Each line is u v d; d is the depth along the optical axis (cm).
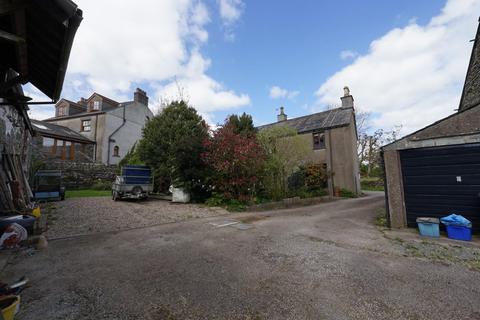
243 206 930
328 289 284
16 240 421
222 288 285
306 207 1053
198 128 1361
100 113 1973
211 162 1015
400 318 226
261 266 356
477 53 740
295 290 281
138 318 222
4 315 183
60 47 281
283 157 1173
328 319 224
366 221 727
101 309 235
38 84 397
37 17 241
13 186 624
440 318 227
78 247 436
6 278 302
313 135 1778
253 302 254
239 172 993
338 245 469
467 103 870
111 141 2003
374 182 2581
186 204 1040
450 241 497
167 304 247
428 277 319
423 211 607
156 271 332
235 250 431
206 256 397
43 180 1005
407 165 637
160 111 1580
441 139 588
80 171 1564
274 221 716
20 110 759
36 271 326
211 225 645
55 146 1688
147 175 1130
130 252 413
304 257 397
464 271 339
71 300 251
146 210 849
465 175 559
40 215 680
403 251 431
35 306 237
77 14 217
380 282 304
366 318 226
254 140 1032
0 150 597
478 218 539
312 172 1495
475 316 230
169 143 1334
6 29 275
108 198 1153
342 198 1459
